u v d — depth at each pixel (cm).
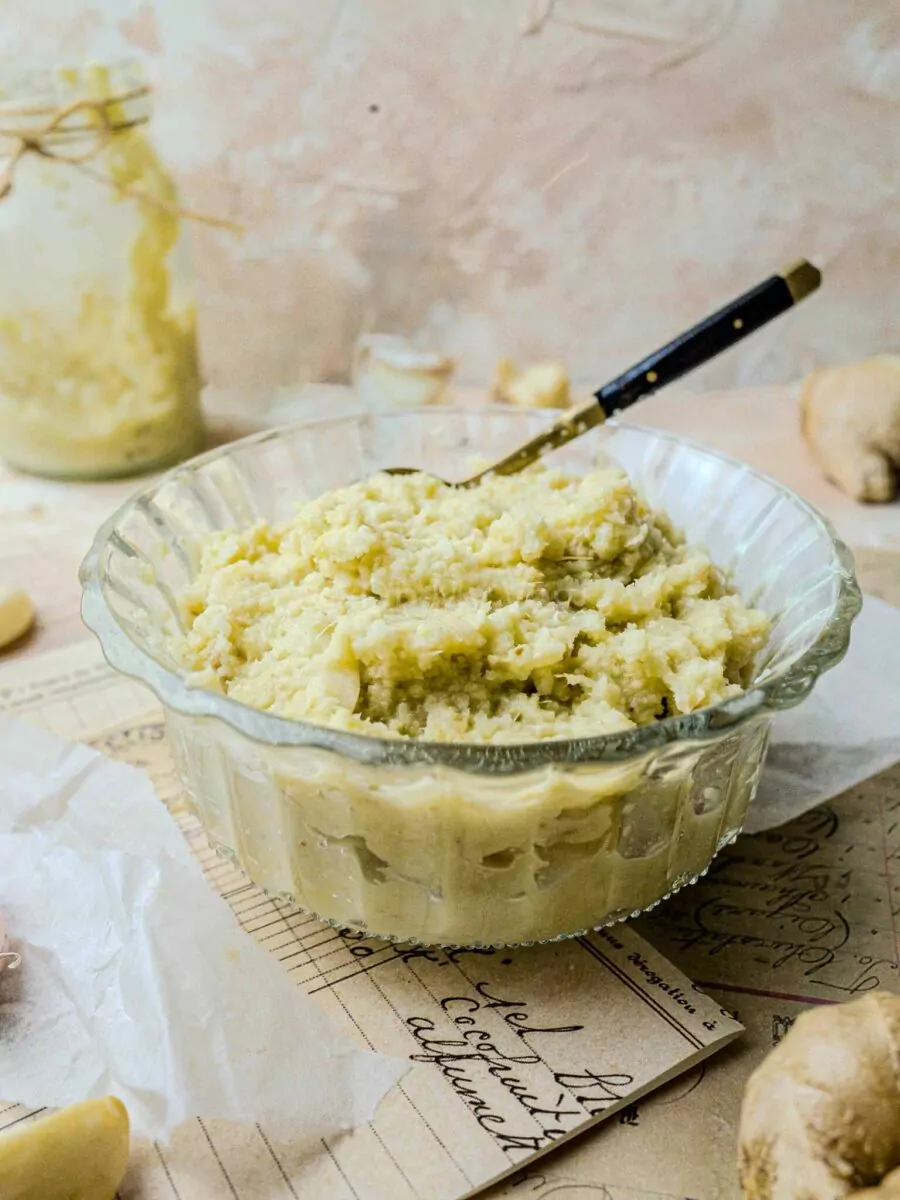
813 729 31
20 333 41
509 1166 22
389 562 26
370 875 24
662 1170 23
